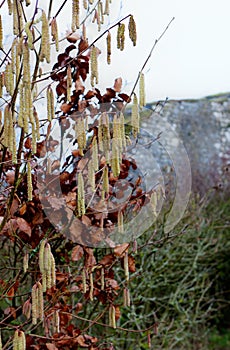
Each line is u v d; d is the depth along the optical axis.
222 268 4.88
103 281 1.57
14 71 1.18
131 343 3.17
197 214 3.99
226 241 4.83
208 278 4.41
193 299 4.02
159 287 3.83
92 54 1.33
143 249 3.18
